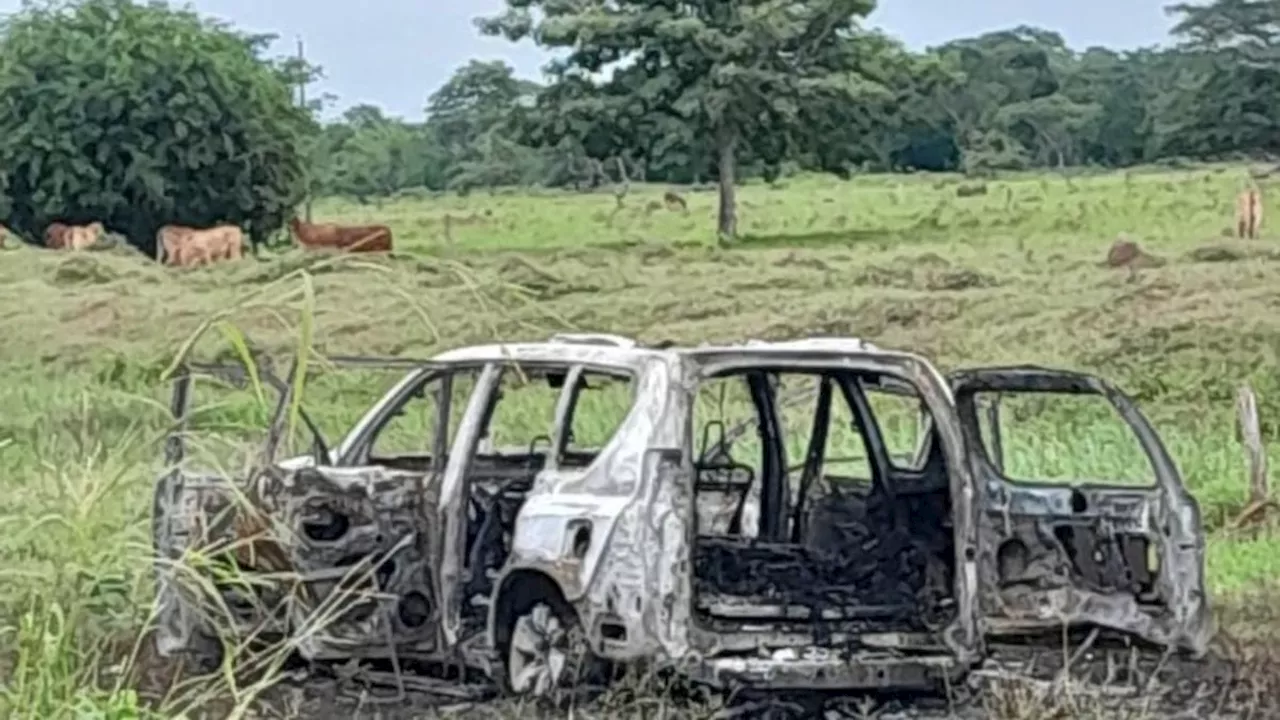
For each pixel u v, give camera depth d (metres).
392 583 9.88
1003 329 33.19
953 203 66.19
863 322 35.62
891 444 17.75
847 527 9.80
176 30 54.88
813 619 9.24
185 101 54.16
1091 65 100.06
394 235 58.22
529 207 69.50
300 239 48.50
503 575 9.64
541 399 15.91
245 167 54.91
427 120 90.25
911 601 9.48
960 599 9.41
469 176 87.19
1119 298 34.97
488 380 10.02
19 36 54.69
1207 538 16.05
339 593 7.33
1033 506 10.45
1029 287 38.38
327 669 10.36
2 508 6.65
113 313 35.59
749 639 9.13
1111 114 97.94
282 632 8.39
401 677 10.09
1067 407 24.00
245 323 20.81
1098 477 17.94
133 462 6.11
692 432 9.27
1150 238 50.88
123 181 54.19
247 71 55.25
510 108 65.19
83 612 6.04
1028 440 20.12
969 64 97.81
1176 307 33.19
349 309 30.50
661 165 61.38
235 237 49.03
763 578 9.49
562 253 50.53
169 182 54.31
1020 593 10.39
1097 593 10.38
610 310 38.66
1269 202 61.75
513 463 10.55
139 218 54.56
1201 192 66.62
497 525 10.05
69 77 54.09
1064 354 30.11
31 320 35.16
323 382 22.58
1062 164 97.06
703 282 42.62
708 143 60.88
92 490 5.81
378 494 9.89
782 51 62.31
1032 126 97.31
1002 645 10.55
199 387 14.28
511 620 9.70
